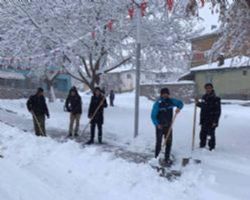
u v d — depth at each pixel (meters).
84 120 19.02
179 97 40.94
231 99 38.72
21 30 20.50
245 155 10.33
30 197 6.78
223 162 9.52
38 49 20.91
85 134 14.48
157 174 8.24
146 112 23.39
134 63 22.62
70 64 22.05
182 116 19.75
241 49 12.75
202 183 7.90
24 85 39.75
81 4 19.73
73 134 14.22
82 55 21.23
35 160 9.24
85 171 8.47
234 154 10.43
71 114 13.98
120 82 63.59
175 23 21.30
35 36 20.55
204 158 9.97
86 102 34.19
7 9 20.67
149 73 24.45
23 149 10.09
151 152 10.88
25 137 11.20
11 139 11.02
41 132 13.52
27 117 19.80
